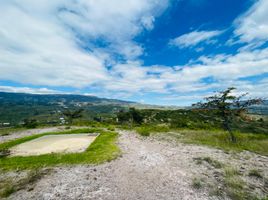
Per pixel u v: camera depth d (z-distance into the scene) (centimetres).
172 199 592
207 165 949
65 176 820
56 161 1061
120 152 1262
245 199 577
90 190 669
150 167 930
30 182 756
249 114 1741
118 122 5112
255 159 1062
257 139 1862
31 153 1418
